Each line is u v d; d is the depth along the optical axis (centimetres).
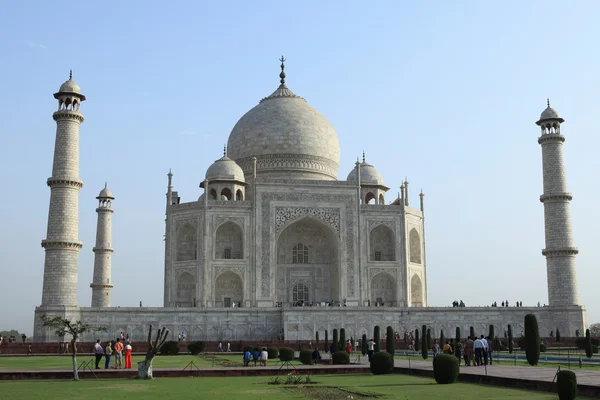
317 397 4081
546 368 5922
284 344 10456
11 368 6500
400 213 13525
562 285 12081
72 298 10888
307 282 13712
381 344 10362
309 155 14862
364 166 15150
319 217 13225
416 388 4619
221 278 13012
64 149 11188
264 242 12938
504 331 11856
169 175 13725
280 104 15425
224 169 13912
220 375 5841
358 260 13162
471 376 5072
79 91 11469
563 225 12238
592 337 10912
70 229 11006
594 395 4053
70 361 7881
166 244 13162
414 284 13962
